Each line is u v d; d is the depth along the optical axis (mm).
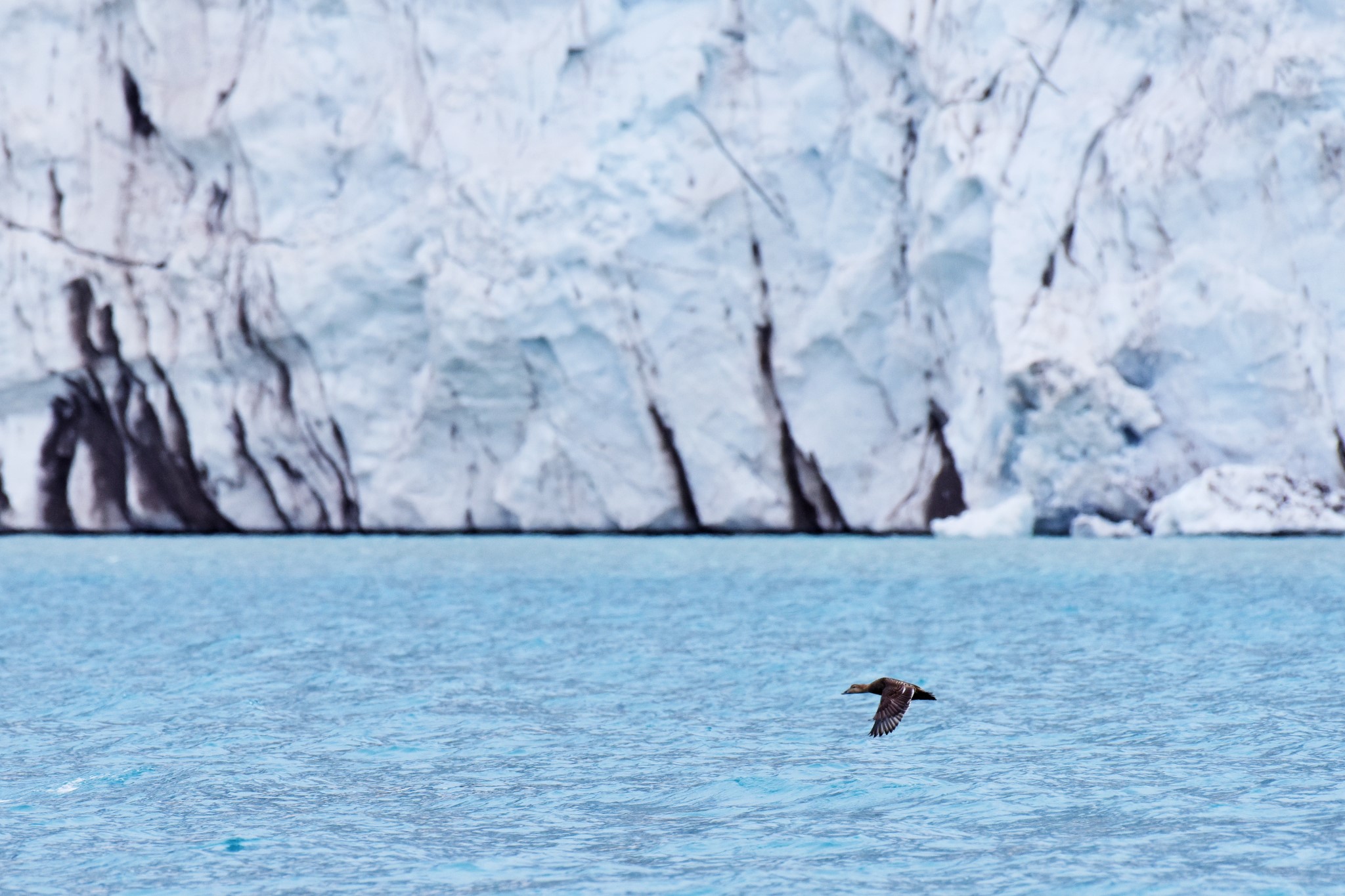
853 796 17609
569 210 70812
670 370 71062
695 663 28922
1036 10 65938
